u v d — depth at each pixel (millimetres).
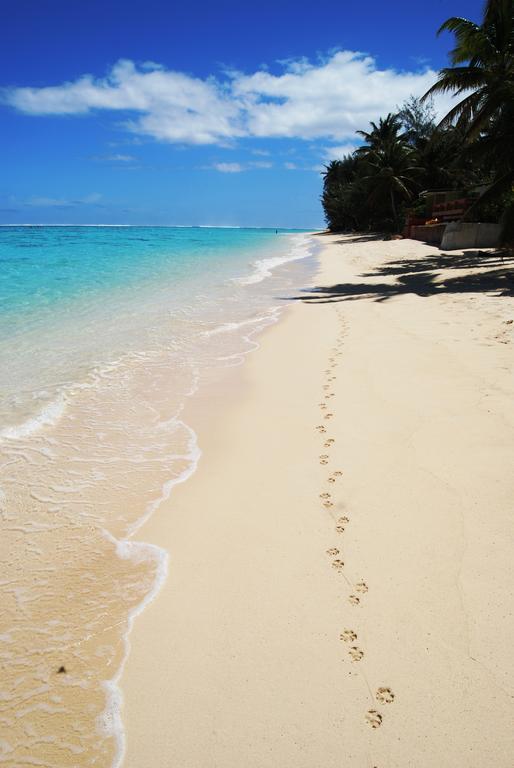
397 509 4090
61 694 2715
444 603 3139
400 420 5633
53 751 2424
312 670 2762
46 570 3662
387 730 2436
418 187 44688
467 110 19016
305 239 66312
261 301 14492
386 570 3455
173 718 2553
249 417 6160
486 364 7082
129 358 8789
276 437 5566
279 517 4137
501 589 3211
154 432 5887
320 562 3586
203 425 6023
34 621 3209
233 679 2740
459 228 24531
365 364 7684
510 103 17203
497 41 17859
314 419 5934
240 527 4047
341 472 4723
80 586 3496
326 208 73625
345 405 6230
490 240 23922
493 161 18844
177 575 3559
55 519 4258
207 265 25906
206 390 7195
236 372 7934
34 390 7199
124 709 2615
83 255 31250
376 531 3855
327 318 11523
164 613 3225
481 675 2672
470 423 5379
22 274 20312
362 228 61531
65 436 5793
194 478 4844
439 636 2914
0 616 3256
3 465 5141
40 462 5203
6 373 7918
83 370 8109
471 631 2932
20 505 4461
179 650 2943
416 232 33594
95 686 2750
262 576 3492
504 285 13664
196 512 4289
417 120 47094
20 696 2713
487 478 4375
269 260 29484
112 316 12297
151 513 4309
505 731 2400
